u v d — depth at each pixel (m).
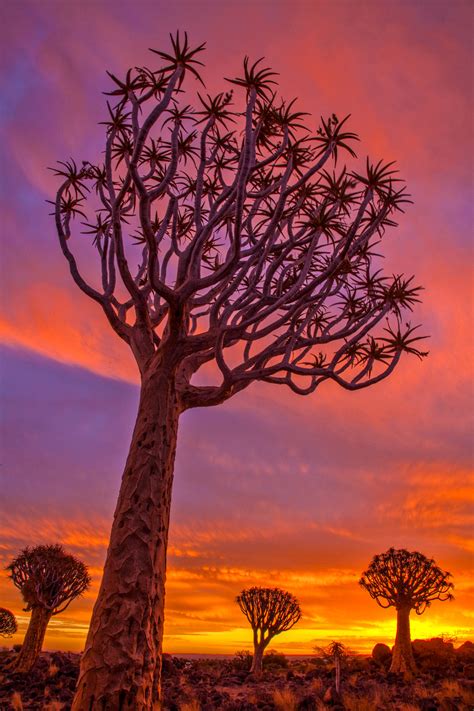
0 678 10.62
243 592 16.17
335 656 10.27
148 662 4.95
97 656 4.84
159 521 5.69
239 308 7.59
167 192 8.82
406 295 8.34
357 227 6.48
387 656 17.80
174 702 9.02
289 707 8.86
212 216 6.79
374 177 6.57
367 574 16.25
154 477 5.84
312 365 9.84
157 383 6.40
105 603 5.13
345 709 8.95
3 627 19.69
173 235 9.03
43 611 12.14
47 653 16.33
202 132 7.34
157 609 5.36
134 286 6.75
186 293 6.14
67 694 9.18
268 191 6.78
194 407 7.14
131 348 7.29
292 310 6.92
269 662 20.69
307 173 6.49
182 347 6.53
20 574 12.41
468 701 9.38
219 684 13.47
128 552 5.36
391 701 10.30
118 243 6.45
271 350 7.37
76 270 7.56
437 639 17.25
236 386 7.42
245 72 5.99
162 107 5.64
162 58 5.95
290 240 7.31
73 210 8.38
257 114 7.28
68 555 12.91
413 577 15.52
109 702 4.60
